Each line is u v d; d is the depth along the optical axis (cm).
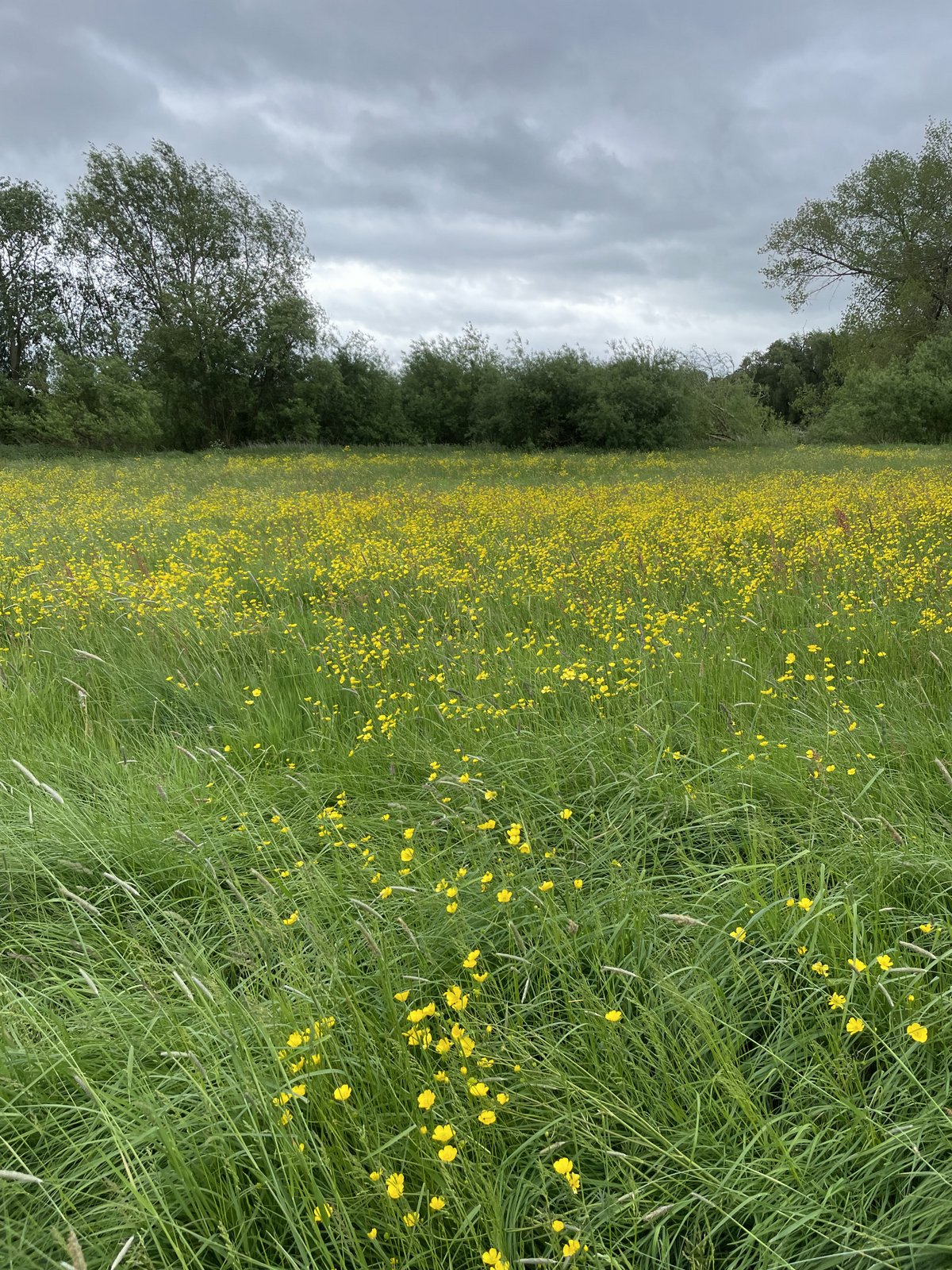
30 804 329
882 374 3309
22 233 4025
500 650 509
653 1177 182
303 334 3850
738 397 3819
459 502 1316
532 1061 202
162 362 3831
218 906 293
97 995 227
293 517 1199
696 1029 215
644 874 275
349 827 327
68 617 629
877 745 345
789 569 670
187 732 443
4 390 3491
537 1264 167
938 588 591
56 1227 165
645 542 877
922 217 4116
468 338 4256
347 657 525
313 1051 199
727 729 376
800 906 227
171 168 3831
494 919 256
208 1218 171
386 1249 167
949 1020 200
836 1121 188
